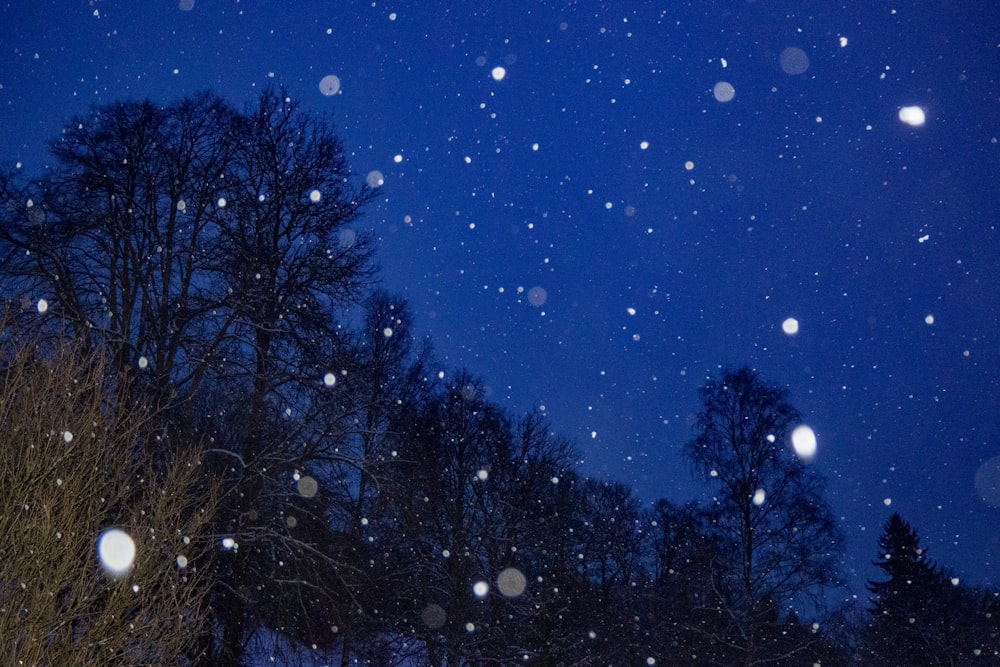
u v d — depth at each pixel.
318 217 17.45
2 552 7.93
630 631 27.88
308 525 16.56
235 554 14.65
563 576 24.95
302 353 16.67
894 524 42.56
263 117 17.70
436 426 23.06
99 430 9.36
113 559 7.93
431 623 22.16
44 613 7.91
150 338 15.38
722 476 23.39
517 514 23.42
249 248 16.61
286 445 16.34
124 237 16.17
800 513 22.59
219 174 17.14
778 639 22.44
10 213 15.67
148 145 16.83
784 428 23.44
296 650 15.66
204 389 16.17
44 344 10.41
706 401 24.09
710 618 23.80
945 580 38.12
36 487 8.38
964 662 30.78
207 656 13.70
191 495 11.88
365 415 18.19
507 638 23.50
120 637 8.28
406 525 22.08
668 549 30.38
